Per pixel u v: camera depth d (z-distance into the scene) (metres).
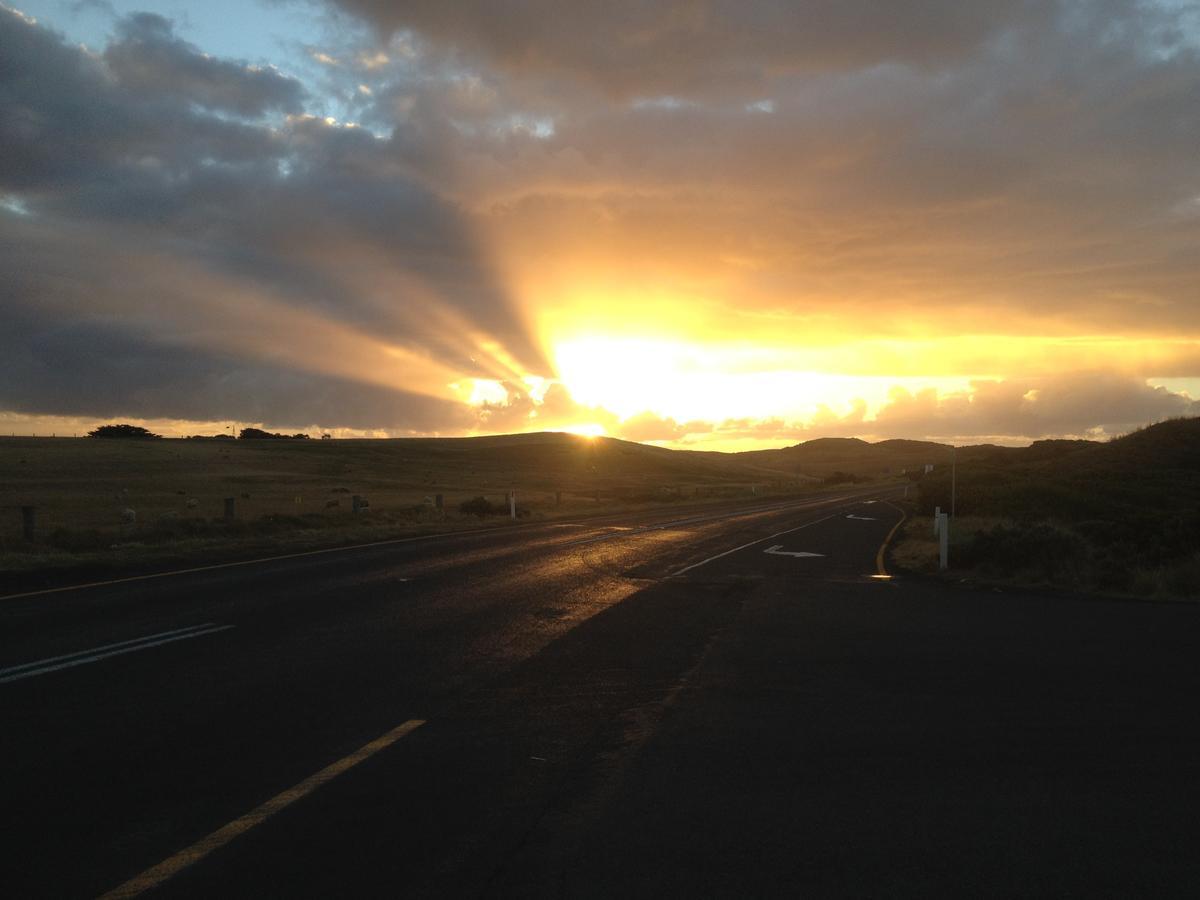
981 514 39.69
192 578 15.88
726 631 11.80
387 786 5.84
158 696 7.96
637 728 7.28
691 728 7.29
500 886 4.46
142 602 13.12
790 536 29.44
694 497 69.44
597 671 9.34
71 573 16.27
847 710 7.88
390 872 4.59
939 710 7.89
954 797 5.75
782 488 94.12
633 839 5.04
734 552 23.55
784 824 5.28
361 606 13.18
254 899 4.30
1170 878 4.63
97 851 4.80
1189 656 10.27
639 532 29.97
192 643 10.26
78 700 7.79
